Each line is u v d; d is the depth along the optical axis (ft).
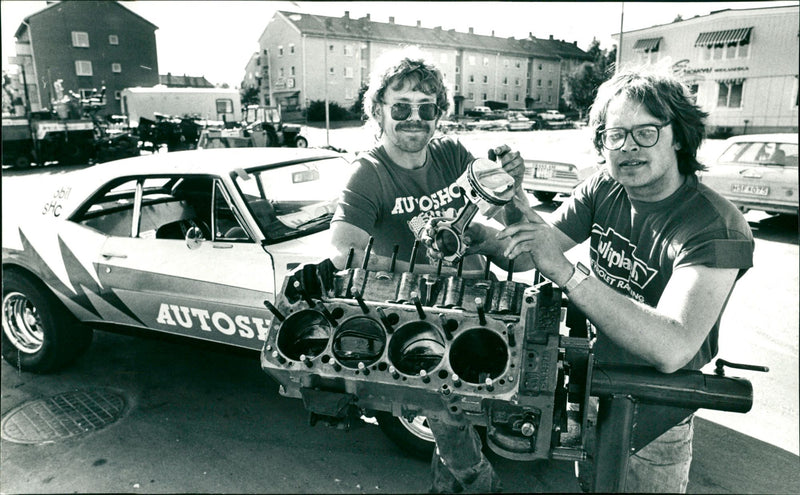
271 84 100.68
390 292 4.04
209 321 10.23
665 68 4.50
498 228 5.29
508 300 3.77
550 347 3.53
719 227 4.22
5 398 11.10
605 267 5.27
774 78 50.47
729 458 9.12
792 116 51.03
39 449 9.32
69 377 11.93
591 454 4.64
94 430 9.87
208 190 12.03
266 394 11.12
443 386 3.48
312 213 11.11
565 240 5.57
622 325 3.71
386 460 8.93
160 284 10.52
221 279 9.96
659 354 3.68
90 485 8.37
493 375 3.66
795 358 12.64
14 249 11.82
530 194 31.94
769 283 17.97
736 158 26.63
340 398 3.70
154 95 66.08
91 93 58.34
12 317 12.35
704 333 3.89
